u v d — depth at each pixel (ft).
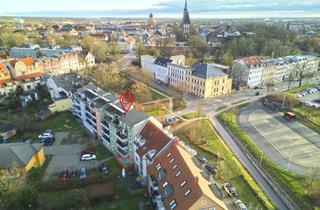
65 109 334.03
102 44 651.66
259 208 174.29
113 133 233.14
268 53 621.72
